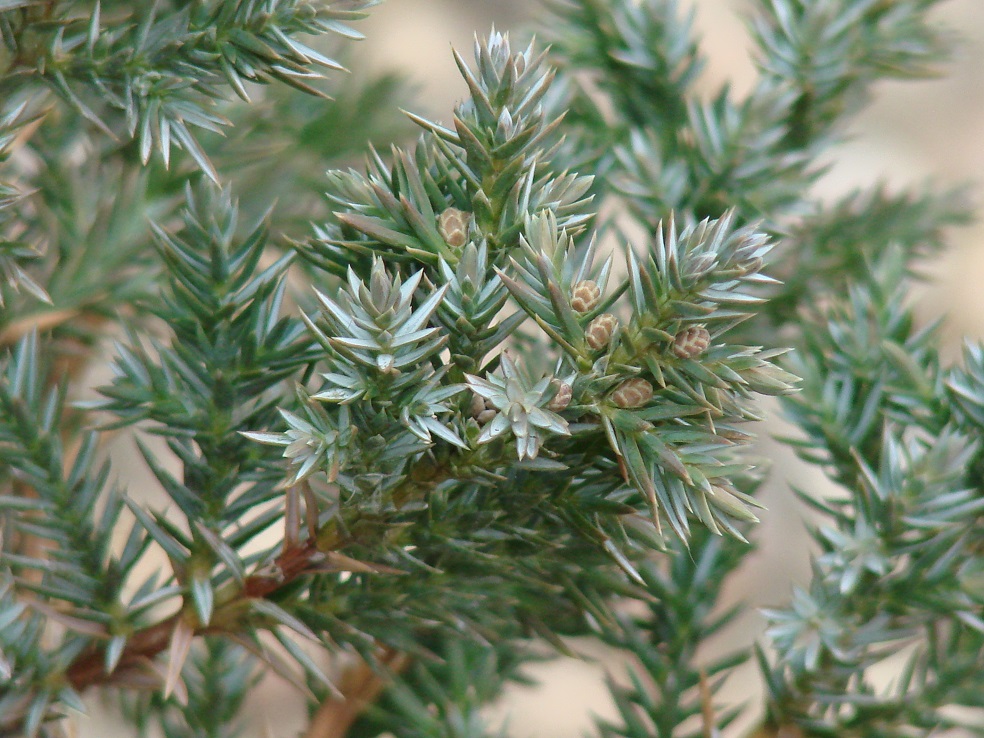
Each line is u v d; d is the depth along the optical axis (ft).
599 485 0.92
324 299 0.86
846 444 1.07
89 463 0.96
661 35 1.17
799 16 1.15
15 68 0.95
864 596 1.01
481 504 0.92
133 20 1.01
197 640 1.12
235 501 0.96
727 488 0.87
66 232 1.11
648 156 1.13
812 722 1.04
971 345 1.02
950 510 0.98
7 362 1.00
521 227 0.89
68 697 0.95
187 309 0.95
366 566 0.90
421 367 0.87
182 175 1.13
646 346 0.86
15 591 1.00
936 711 1.04
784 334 1.17
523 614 1.01
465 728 1.06
